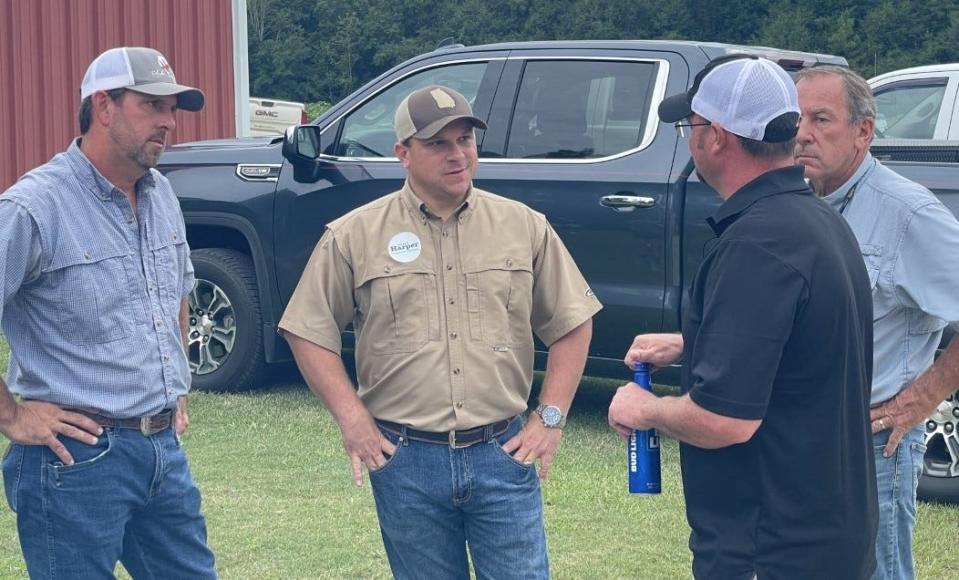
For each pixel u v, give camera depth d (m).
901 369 3.06
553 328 3.24
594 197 5.98
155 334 3.17
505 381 3.14
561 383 3.22
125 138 3.05
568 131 6.16
